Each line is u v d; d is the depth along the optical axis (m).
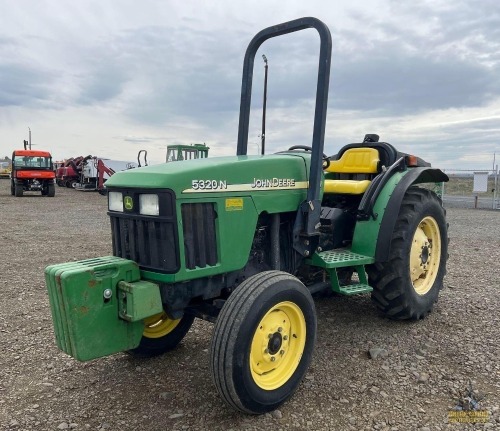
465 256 7.12
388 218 3.77
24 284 5.71
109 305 2.63
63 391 3.09
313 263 3.58
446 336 3.85
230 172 2.94
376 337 3.86
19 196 21.64
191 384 3.16
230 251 2.96
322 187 3.65
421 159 4.78
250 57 3.75
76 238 9.33
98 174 24.33
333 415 2.76
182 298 2.86
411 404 2.86
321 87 3.26
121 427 2.67
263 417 2.75
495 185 16.16
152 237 2.75
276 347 2.79
